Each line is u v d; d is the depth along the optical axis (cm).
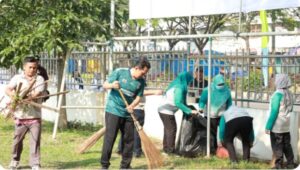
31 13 1121
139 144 910
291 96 796
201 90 1027
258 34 853
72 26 1056
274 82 902
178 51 1071
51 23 1038
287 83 789
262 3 938
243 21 2125
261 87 934
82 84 1312
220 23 2189
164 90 1055
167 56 1092
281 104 785
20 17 1122
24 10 1121
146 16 1077
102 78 1246
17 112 752
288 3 905
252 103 955
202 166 828
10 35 1099
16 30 1110
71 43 1040
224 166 823
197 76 1034
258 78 939
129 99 764
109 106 767
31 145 756
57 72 1288
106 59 1231
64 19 1027
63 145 1034
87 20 1050
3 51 1080
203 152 906
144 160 892
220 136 849
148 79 1127
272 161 809
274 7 923
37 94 745
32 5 1119
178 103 898
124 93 759
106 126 770
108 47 1218
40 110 763
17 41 1054
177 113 1024
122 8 1166
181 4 1034
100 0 1122
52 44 1033
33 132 755
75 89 1335
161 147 1014
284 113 787
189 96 1041
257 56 939
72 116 1339
